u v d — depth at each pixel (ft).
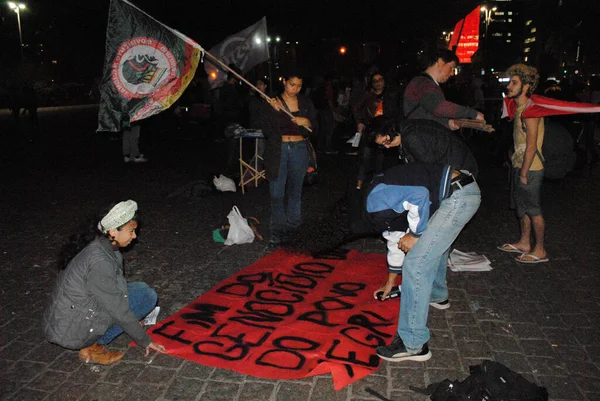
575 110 13.61
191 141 44.80
